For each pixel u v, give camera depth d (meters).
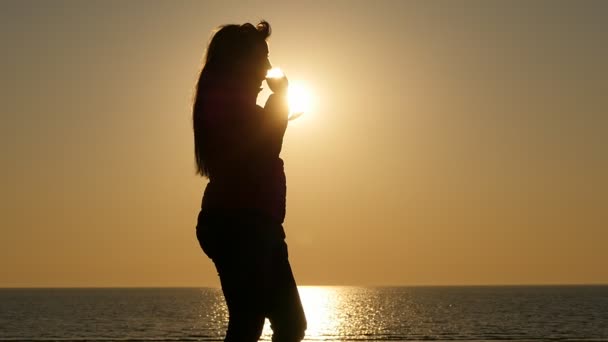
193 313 150.62
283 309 3.54
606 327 98.00
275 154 3.54
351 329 93.62
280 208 3.54
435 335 83.06
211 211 3.52
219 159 3.52
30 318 129.50
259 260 3.45
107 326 104.38
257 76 3.64
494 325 104.56
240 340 3.49
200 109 3.59
